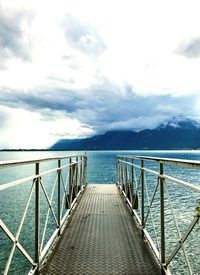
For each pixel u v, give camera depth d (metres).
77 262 3.72
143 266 3.60
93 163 69.06
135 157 6.01
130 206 6.73
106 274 3.38
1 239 11.29
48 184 25.48
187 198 17.52
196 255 9.74
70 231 5.07
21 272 9.02
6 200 17.84
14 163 2.47
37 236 3.45
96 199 8.30
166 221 12.42
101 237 4.73
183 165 2.45
